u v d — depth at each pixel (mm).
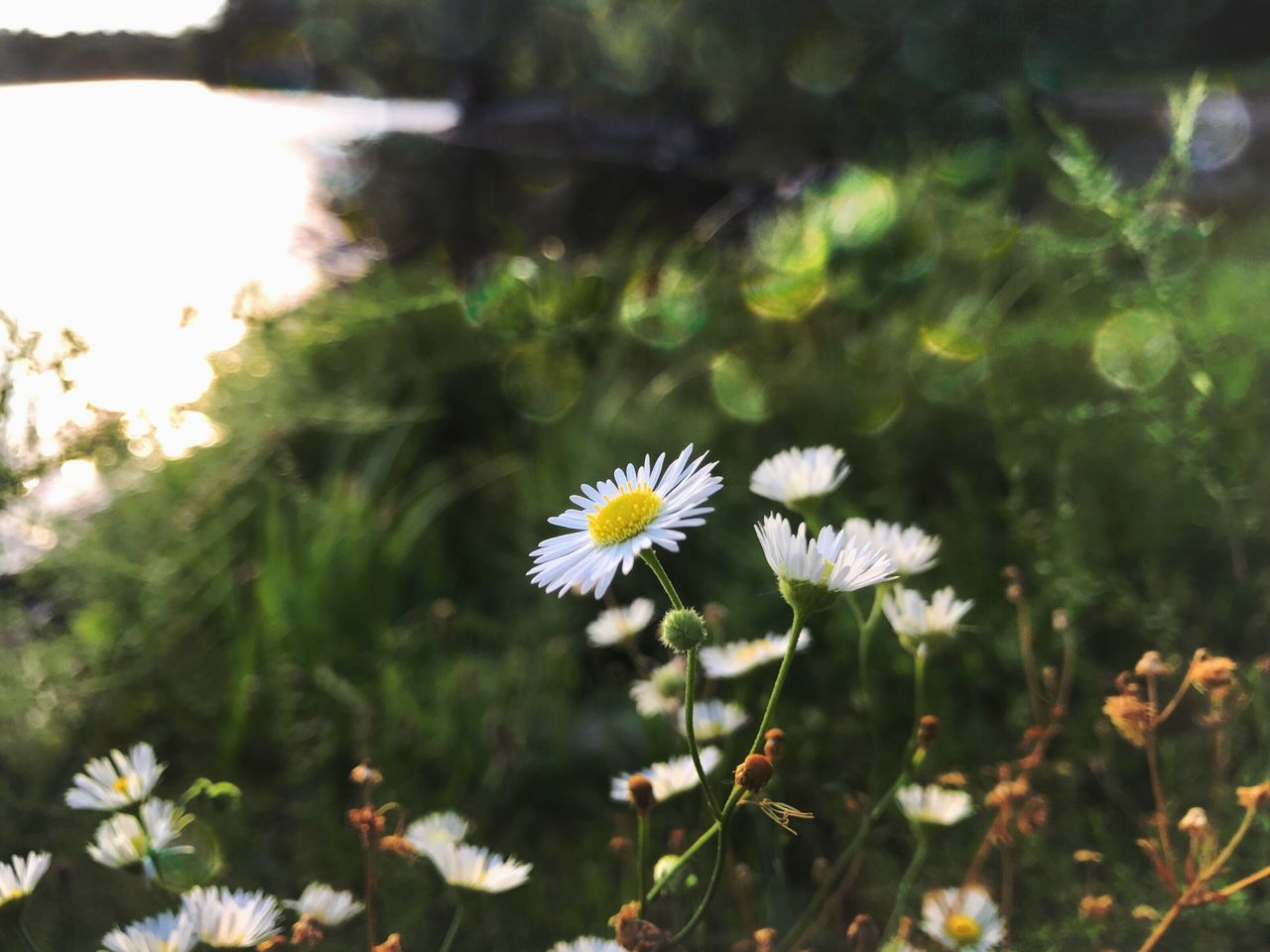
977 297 481
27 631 358
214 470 413
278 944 219
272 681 344
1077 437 377
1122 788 299
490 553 433
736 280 541
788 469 239
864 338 474
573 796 324
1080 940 258
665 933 203
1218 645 325
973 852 284
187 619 371
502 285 513
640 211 829
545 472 430
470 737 329
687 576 387
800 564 188
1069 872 274
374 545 404
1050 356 416
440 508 441
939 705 317
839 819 290
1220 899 233
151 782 233
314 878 294
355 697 335
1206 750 297
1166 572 350
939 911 233
